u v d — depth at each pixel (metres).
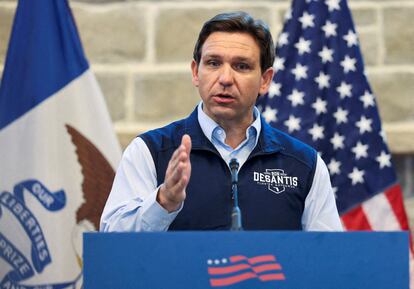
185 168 3.20
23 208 5.98
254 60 3.91
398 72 6.78
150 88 6.83
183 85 6.83
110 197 3.88
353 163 6.38
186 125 4.08
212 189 3.88
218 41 3.90
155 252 2.77
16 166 6.02
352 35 6.54
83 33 6.87
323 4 6.59
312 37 6.51
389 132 6.70
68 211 6.00
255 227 3.85
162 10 6.89
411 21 6.83
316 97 6.43
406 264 2.81
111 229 3.55
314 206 4.04
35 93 6.11
